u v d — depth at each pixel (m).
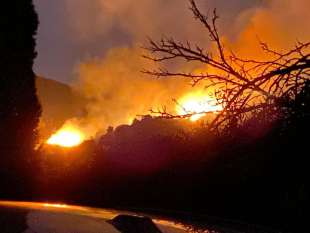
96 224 4.20
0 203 5.23
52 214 4.45
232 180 7.82
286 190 6.77
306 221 6.69
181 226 5.33
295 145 4.34
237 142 4.61
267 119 4.33
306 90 4.02
